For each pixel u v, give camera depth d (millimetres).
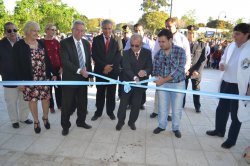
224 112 4309
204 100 6895
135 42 4215
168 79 4129
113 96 5031
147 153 3783
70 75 4180
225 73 4047
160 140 4238
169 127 4828
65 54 4098
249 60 3568
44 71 4207
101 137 4266
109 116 5129
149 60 4391
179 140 4266
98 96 4988
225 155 3812
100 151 3789
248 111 3688
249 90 3604
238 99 3549
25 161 3447
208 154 3822
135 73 4395
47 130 4477
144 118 5289
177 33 4973
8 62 4199
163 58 4199
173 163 3537
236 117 3867
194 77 5578
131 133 4477
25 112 4684
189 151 3895
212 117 5492
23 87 4090
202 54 5555
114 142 4102
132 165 3447
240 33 3639
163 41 4016
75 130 4516
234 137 3965
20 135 4246
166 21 4859
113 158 3607
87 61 4395
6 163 3385
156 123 5020
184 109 6020
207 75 12070
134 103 4492
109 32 4703
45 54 4223
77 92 4422
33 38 4004
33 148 3809
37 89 4152
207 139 4344
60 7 31500
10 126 4602
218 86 4281
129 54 4359
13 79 4242
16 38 4336
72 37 4188
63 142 4035
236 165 3545
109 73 4820
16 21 21656
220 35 28500
